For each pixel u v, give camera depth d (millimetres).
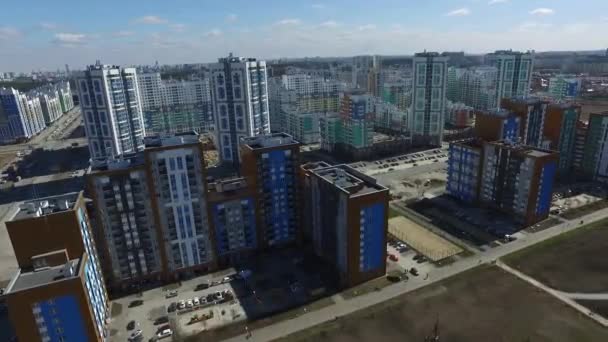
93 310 95625
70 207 99125
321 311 110188
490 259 131750
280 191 135750
